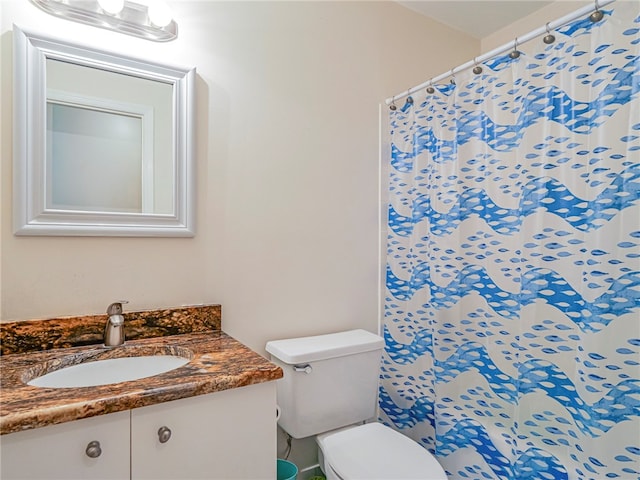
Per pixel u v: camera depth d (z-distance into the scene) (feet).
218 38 4.79
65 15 3.87
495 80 4.88
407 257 6.03
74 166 3.94
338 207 5.82
